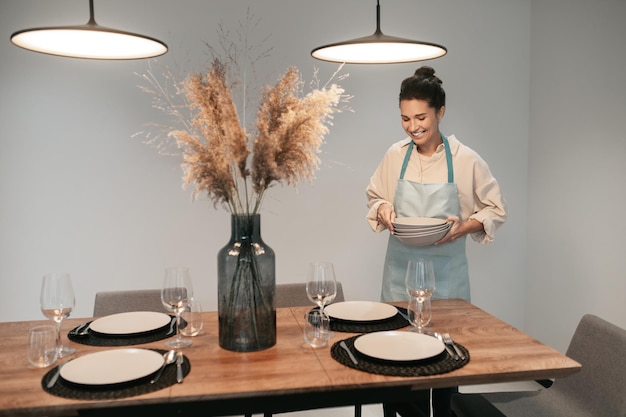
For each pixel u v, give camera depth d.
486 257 3.88
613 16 2.97
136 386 1.54
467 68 3.75
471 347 1.85
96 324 2.06
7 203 3.41
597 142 3.12
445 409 2.54
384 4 3.65
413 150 2.73
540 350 1.82
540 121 3.69
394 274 2.74
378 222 2.78
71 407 1.44
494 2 3.74
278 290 2.64
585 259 3.26
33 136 3.41
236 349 1.82
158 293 2.55
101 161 3.48
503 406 2.17
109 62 3.44
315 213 3.72
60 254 3.49
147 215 3.55
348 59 2.30
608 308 3.08
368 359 1.70
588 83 3.18
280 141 1.77
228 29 3.51
